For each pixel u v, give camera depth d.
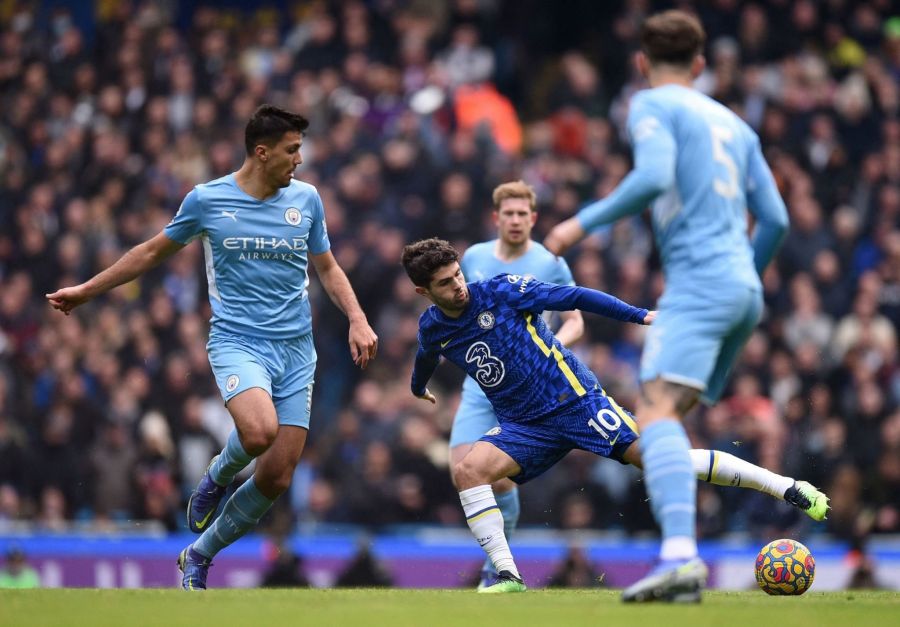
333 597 18.62
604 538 38.59
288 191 22.44
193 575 23.17
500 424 22.61
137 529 40.31
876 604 17.55
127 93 56.28
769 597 19.94
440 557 37.66
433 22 62.00
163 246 22.16
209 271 22.39
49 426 43.50
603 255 47.50
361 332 22.81
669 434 16.41
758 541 39.25
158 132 54.72
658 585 16.11
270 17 64.62
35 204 52.41
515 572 21.80
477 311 21.94
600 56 58.88
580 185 51.53
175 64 56.19
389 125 52.97
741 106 54.03
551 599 18.44
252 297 22.17
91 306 48.62
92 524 40.81
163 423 43.16
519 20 63.41
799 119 54.06
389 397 42.47
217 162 52.00
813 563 20.83
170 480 41.53
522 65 62.25
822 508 22.28
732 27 57.22
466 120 56.22
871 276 47.91
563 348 22.30
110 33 58.34
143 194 53.12
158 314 46.47
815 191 52.41
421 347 22.69
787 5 58.16
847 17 58.84
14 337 48.75
